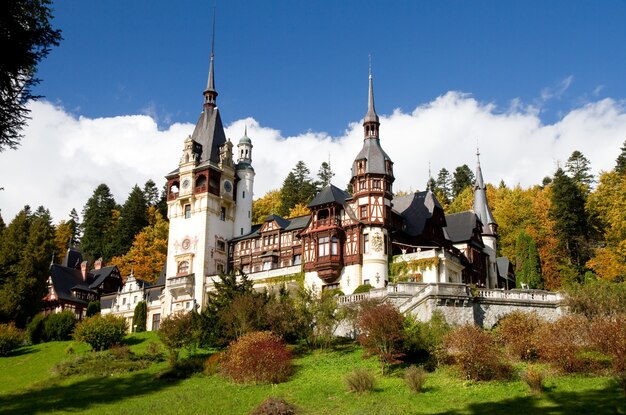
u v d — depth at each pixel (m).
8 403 37.53
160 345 50.50
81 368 44.62
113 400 35.66
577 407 25.69
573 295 41.25
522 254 66.81
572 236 71.56
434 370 33.50
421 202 64.75
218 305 47.22
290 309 43.88
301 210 95.00
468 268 63.66
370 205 58.19
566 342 31.28
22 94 18.50
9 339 57.06
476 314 41.56
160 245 97.12
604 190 66.94
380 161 59.84
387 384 32.44
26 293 68.56
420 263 55.94
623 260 57.44
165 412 31.62
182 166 72.75
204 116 77.81
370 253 56.94
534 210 82.06
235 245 71.25
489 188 102.06
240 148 78.25
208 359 41.69
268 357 36.69
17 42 17.78
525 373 30.36
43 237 72.50
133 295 78.69
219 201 71.75
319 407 30.20
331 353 40.59
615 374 28.88
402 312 39.28
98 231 112.31
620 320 31.16
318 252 59.06
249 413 30.20
